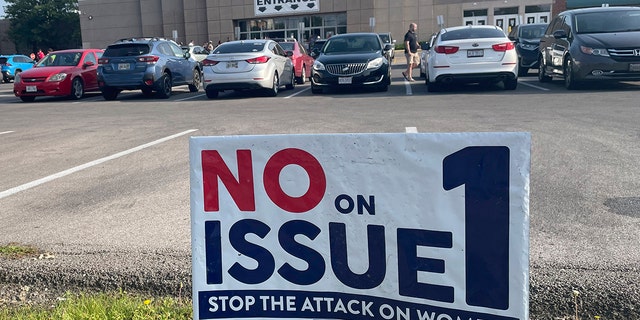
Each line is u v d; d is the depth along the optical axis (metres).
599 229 3.84
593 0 38.06
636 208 4.24
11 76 31.22
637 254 3.41
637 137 6.82
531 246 3.58
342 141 1.90
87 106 13.88
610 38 12.20
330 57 14.16
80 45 62.88
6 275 3.46
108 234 4.09
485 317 1.80
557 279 3.10
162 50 16.03
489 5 39.47
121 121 10.39
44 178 5.93
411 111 9.80
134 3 45.34
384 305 1.92
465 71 12.62
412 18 40.22
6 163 6.83
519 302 1.75
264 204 1.99
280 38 42.47
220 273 2.05
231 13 42.41
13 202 5.06
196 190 2.04
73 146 7.82
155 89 15.26
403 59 33.53
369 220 1.90
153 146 7.50
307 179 1.95
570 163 5.66
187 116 10.69
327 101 12.26
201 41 43.66
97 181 5.70
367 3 40.19
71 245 3.90
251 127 8.71
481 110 9.61
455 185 1.79
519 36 18.44
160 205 4.75
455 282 1.82
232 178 2.01
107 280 3.37
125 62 15.11
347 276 1.95
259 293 2.03
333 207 1.94
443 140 1.79
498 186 1.75
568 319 2.85
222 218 2.03
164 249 3.75
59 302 3.18
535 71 20.34
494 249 1.77
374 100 12.00
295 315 2.02
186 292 3.22
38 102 15.93
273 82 14.43
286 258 2.00
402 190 1.86
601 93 11.70
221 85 14.06
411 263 1.87
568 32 13.11
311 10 41.03
